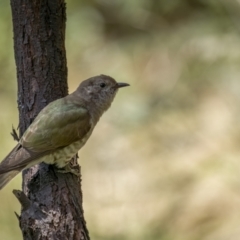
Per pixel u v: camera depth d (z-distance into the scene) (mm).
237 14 16812
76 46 17234
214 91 16578
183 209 14320
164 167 15352
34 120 8000
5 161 7645
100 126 16141
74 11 17188
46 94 8109
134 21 17844
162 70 16984
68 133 8047
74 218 7371
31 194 7590
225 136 15773
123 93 16141
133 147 15773
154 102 16250
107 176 15258
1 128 15195
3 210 13109
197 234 13688
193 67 16734
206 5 17422
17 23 7953
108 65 17281
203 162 15258
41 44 7973
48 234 7188
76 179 7965
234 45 16547
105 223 14086
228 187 14578
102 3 17594
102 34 17766
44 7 7930
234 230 13523
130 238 13719
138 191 14867
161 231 13891
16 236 12914
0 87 16078
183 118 16172
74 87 16953
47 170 7883
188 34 17094
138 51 17516
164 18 17797
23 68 8023
